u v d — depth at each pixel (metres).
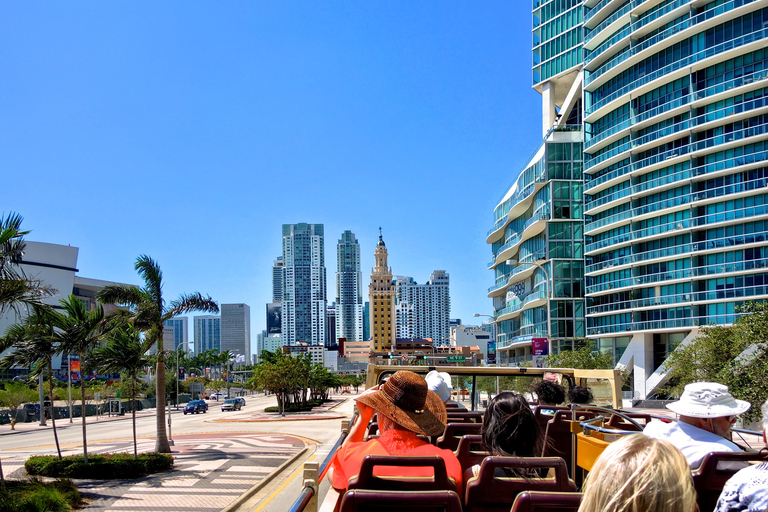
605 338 62.50
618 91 60.00
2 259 14.97
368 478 3.30
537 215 72.38
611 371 7.03
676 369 31.80
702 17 51.16
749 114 47.84
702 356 29.88
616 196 59.94
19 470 20.44
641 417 5.59
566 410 5.50
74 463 19.00
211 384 136.38
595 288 63.34
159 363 25.02
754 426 21.08
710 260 51.09
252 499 15.73
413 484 3.32
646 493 1.77
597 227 62.91
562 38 78.69
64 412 62.19
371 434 5.91
